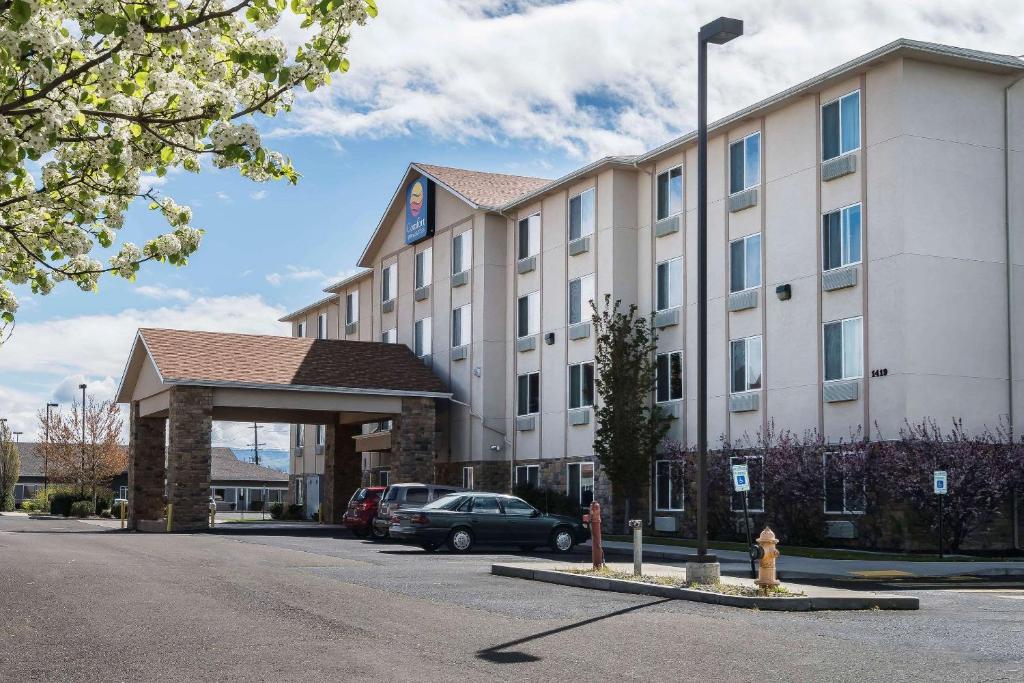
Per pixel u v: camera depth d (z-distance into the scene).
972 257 27.72
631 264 37.31
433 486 32.84
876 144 28.08
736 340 32.62
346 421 47.47
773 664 10.02
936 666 9.95
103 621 12.60
